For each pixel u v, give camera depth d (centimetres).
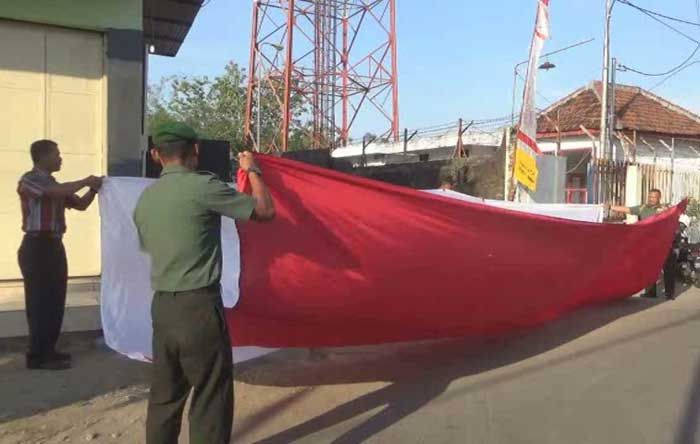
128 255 524
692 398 574
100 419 500
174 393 401
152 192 393
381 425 506
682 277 1174
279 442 473
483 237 611
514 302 678
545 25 1231
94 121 844
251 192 445
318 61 2778
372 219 533
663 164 1814
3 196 804
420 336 633
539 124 2064
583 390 594
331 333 583
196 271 381
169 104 3609
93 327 710
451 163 1509
